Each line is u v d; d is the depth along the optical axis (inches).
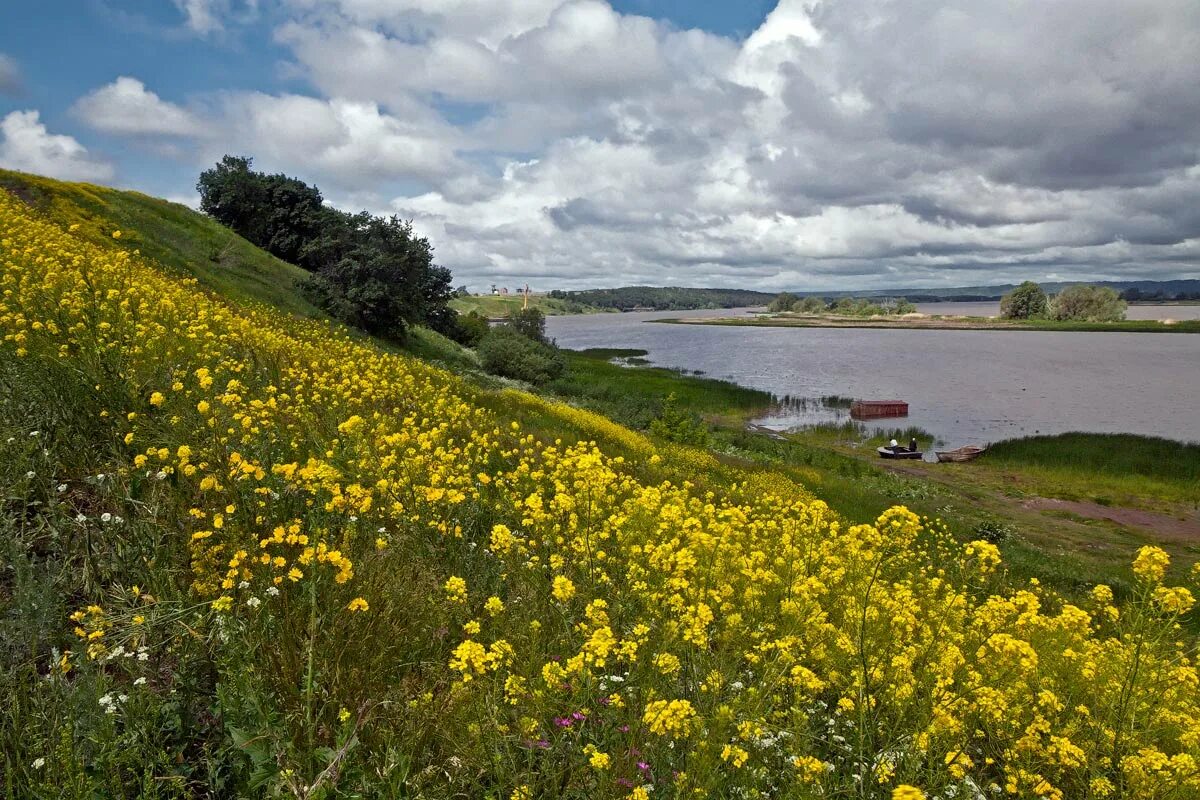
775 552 246.5
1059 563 753.6
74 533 151.3
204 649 122.9
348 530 162.2
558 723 119.7
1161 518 1104.8
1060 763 142.7
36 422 193.3
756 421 1993.1
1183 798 135.3
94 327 252.5
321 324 968.9
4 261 406.3
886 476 1291.8
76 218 1274.6
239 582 135.3
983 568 209.2
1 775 101.7
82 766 98.1
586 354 4288.9
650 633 151.8
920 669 156.8
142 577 141.6
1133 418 2015.3
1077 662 175.3
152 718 110.0
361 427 238.1
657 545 206.2
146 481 171.0
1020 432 1824.6
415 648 141.6
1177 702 170.1
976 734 147.3
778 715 138.6
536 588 171.6
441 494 198.8
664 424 1085.1
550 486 292.0
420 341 1950.1
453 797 111.5
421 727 117.6
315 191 2354.8
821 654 160.2
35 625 123.7
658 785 114.2
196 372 250.4
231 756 108.3
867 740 142.6
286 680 119.6
